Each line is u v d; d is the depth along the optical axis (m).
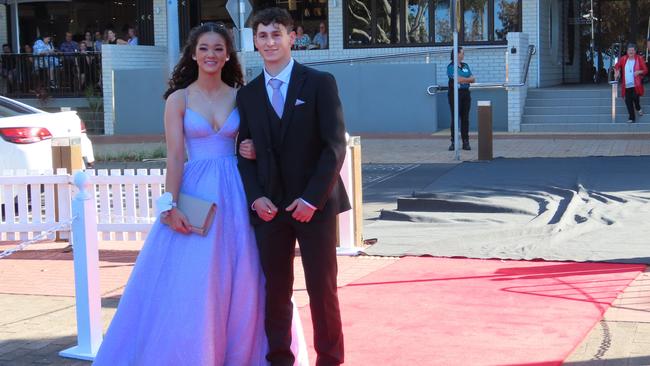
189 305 4.68
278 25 4.70
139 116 23.41
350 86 22.09
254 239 4.86
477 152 17.34
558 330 5.88
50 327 6.39
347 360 5.38
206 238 4.75
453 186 12.41
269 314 4.86
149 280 4.84
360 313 6.43
